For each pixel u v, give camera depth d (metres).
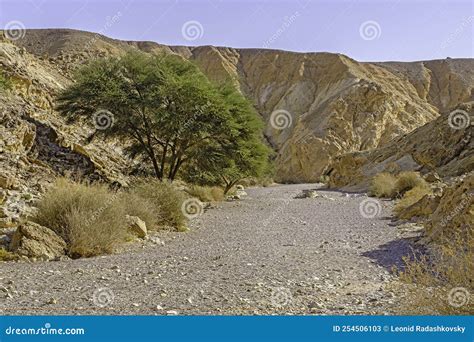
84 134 30.61
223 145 26.72
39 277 8.53
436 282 5.86
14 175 18.39
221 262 10.02
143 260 10.26
